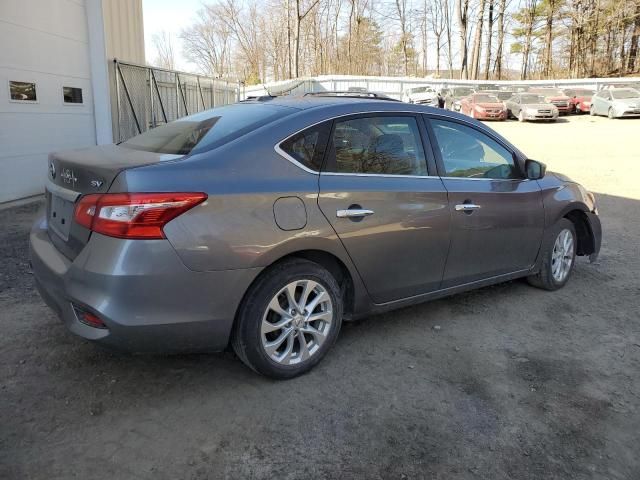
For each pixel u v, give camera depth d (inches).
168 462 93.7
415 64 2393.0
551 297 181.0
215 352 119.5
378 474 93.0
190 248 101.3
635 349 143.8
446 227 142.7
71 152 123.1
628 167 507.5
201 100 604.1
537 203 170.4
